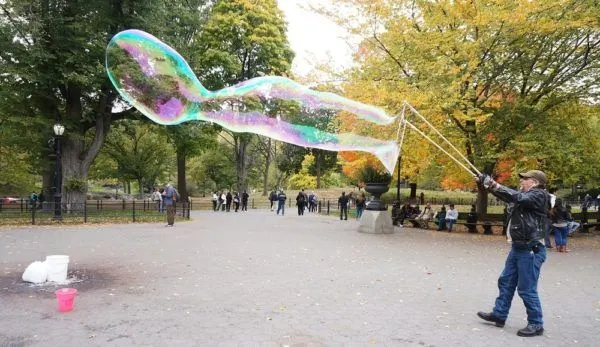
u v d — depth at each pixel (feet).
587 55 52.54
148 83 29.43
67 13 64.54
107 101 74.59
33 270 23.57
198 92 29.45
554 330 17.51
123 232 48.70
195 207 114.11
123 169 123.24
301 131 31.76
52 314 18.16
